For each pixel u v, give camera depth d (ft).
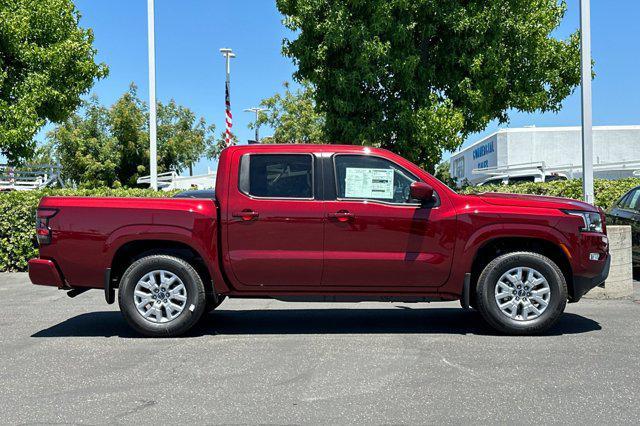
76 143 117.60
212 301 23.02
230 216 21.03
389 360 17.93
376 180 21.25
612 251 28.68
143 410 13.96
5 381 16.21
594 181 44.68
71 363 17.94
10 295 31.17
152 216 20.98
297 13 51.72
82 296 30.86
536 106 56.85
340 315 25.35
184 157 134.92
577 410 13.74
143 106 128.36
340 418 13.37
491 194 23.53
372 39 49.39
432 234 20.89
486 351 18.86
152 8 49.24
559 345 19.57
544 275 20.72
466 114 54.24
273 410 13.89
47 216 21.27
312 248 20.94
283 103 127.65
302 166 21.38
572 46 57.82
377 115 51.49
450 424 12.98
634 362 17.56
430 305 27.76
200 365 17.62
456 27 50.96
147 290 21.25
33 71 66.33
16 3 65.46
